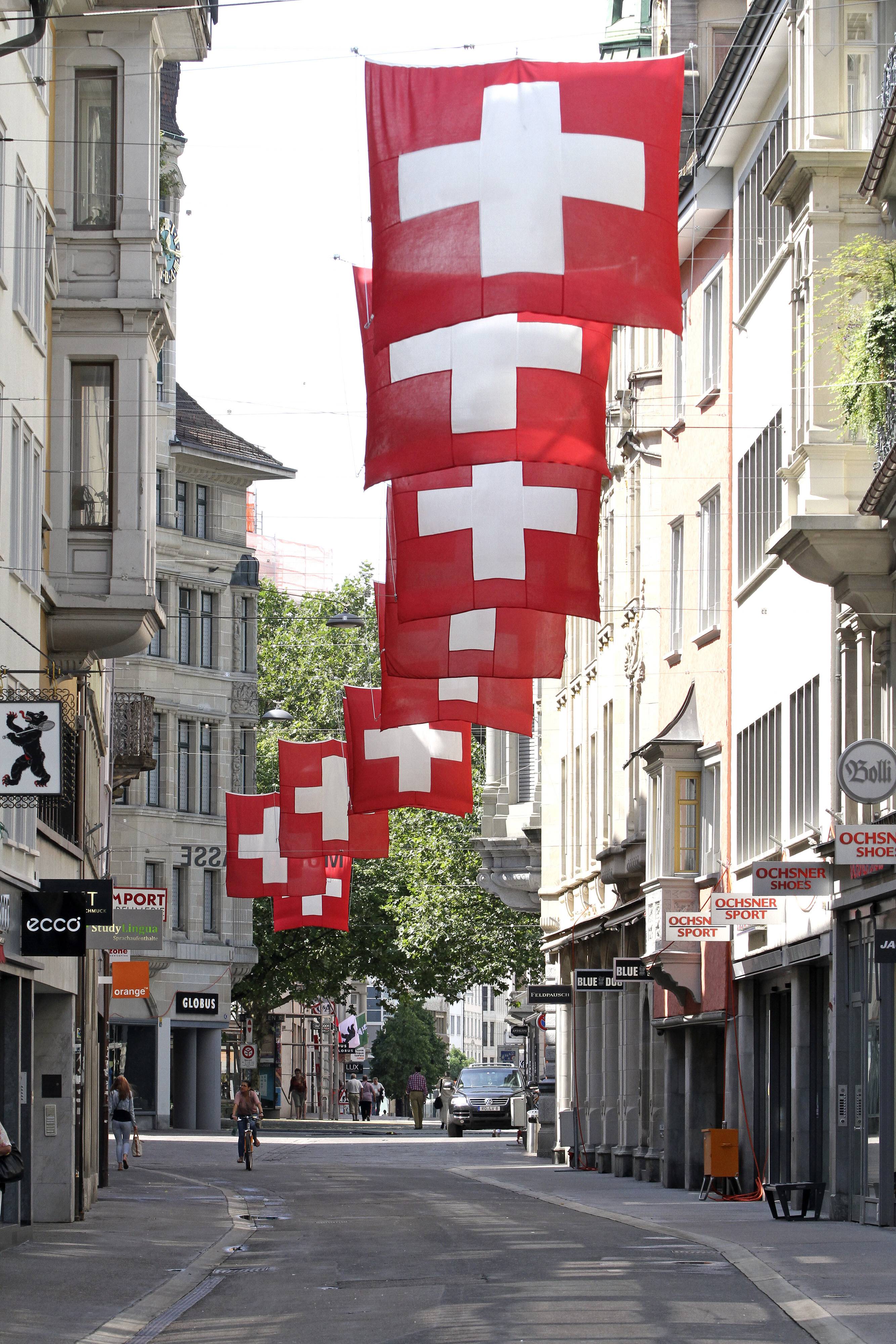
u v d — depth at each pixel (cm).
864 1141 3606
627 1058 6022
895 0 3797
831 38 3803
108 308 3841
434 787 4628
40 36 2173
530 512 3136
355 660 11831
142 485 3838
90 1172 4306
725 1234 3281
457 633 3525
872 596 3603
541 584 3131
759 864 3700
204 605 10381
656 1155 5494
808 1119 4075
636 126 2609
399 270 2612
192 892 10050
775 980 4444
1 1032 3341
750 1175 4606
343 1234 3522
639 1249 3050
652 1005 5428
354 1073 17488
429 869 9750
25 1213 3581
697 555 5250
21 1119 3369
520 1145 8069
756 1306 2258
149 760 6338
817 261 3734
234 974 10206
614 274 2589
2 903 3138
